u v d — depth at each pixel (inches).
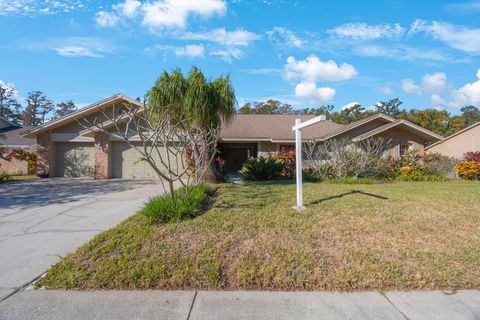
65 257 162.7
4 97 1854.1
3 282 139.9
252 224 207.2
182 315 114.0
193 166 412.2
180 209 222.4
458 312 115.0
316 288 133.0
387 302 122.0
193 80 410.9
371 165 562.6
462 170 612.7
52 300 124.3
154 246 169.3
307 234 187.2
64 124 670.5
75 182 572.1
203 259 152.2
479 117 2025.1
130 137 631.2
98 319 111.6
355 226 204.8
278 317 112.6
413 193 354.0
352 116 1670.8
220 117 451.5
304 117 908.6
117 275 139.5
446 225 212.5
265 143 771.4
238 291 131.6
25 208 317.4
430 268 145.1
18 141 868.0
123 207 317.7
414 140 696.4
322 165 564.1
